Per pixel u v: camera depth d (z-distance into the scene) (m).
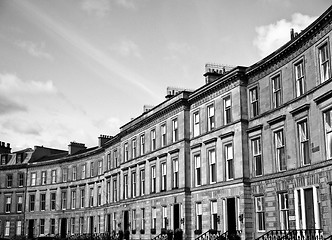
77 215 71.69
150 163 49.97
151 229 47.62
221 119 38.94
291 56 31.78
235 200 35.78
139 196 51.62
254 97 36.22
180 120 44.59
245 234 34.03
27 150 86.94
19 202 81.94
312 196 28.42
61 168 77.44
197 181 42.03
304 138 29.95
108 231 58.44
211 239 36.81
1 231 81.75
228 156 37.78
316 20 28.27
